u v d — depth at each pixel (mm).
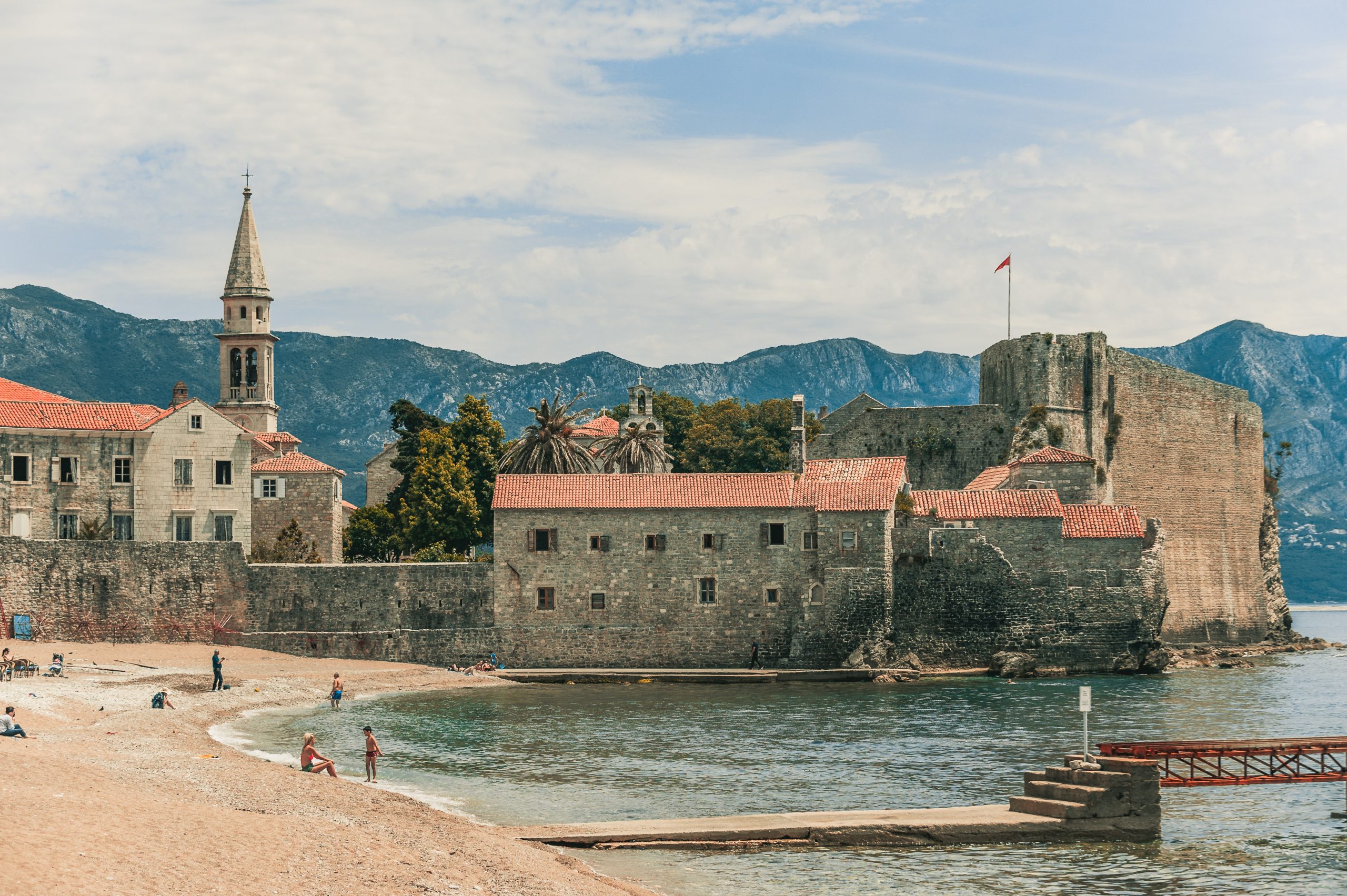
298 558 123375
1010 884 46656
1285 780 56656
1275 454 181500
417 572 110875
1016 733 79062
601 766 67688
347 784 56531
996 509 115938
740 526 111250
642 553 111438
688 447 170875
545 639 111125
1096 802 52562
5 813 38906
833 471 117750
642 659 110812
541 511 111812
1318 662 140500
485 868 42500
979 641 113250
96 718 71312
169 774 52312
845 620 109812
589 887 42469
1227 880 47562
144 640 106875
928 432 151875
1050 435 143250
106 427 112562
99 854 36375
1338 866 49406
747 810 57188
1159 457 156000
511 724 82000
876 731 79875
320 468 136125
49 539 110000
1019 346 147125
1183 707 92312
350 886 37750
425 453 136375
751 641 110812
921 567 113438
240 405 166000
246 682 93812
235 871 37188
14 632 103688
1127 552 114500
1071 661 113500
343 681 98625
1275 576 176125
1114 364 151125
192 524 114625
